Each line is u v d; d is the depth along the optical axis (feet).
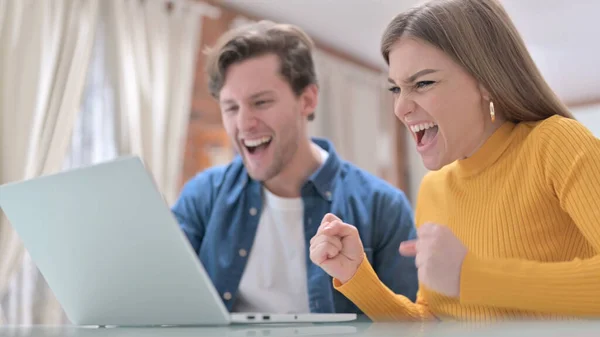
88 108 9.65
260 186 4.88
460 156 3.32
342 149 14.85
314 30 14.15
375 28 14.11
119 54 9.87
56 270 3.23
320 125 14.34
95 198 2.78
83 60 9.43
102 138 9.72
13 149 8.51
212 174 5.19
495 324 1.74
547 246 3.00
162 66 10.57
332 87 14.80
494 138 3.27
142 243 2.78
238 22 12.53
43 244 3.17
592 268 2.37
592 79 17.52
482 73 3.08
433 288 2.52
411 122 3.31
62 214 2.96
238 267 4.67
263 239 4.75
